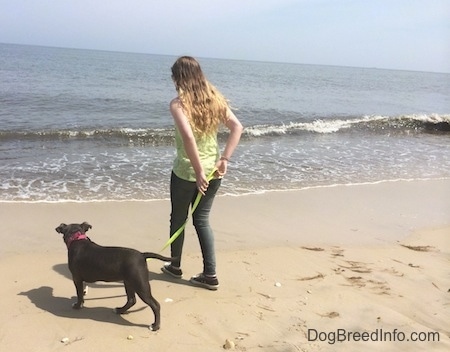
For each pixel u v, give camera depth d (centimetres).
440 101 3256
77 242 352
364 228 616
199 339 328
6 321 335
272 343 328
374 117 1838
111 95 2144
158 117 1627
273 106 2177
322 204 712
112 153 990
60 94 2033
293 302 394
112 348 311
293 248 526
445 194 813
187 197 389
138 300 382
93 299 380
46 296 379
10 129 1205
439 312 389
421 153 1195
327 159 1052
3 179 741
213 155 382
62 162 879
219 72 5794
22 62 4562
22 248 476
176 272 423
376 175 927
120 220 580
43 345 309
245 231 571
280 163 981
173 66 374
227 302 386
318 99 2758
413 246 559
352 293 417
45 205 624
